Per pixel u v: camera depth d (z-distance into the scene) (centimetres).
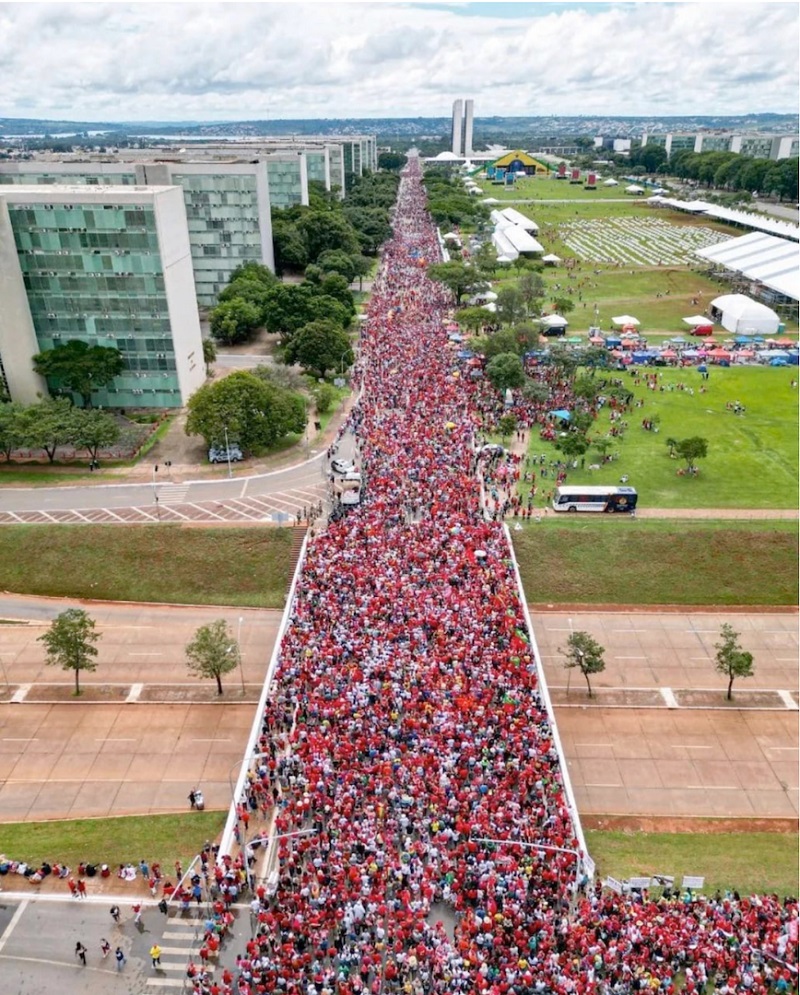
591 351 13875
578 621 7900
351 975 4128
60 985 4231
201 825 5434
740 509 9344
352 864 4722
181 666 7250
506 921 4306
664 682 7100
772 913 4584
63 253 11538
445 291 19525
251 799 5316
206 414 10356
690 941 4300
